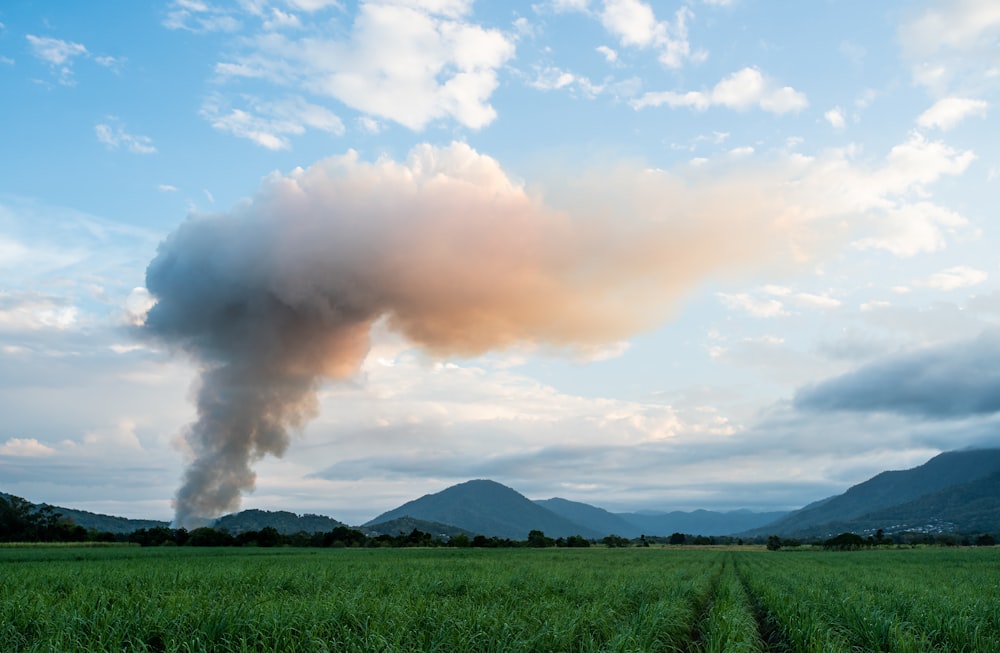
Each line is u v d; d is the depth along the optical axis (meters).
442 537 191.75
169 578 27.20
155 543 123.25
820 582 35.38
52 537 131.50
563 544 183.88
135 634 13.98
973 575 46.25
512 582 28.08
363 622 15.08
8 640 13.47
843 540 169.50
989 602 23.59
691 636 20.78
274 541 134.38
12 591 22.70
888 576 43.16
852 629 18.25
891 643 16.03
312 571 32.41
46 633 13.94
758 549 173.25
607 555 88.81
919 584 34.78
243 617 14.34
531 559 63.12
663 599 21.55
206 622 13.84
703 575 40.72
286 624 14.10
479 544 163.75
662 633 16.91
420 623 15.41
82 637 13.38
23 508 134.50
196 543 124.94
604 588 26.14
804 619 18.61
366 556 70.81
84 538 135.62
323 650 12.59
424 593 22.80
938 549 149.38
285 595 21.50
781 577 41.34
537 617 16.84
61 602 17.66
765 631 22.97
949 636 17.19
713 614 20.66
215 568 35.16
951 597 25.73
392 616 15.40
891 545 192.88
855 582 36.28
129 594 20.27
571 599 23.08
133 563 45.72
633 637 14.53
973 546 182.88
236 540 130.88
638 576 35.12
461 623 14.58
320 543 142.12
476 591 23.58
